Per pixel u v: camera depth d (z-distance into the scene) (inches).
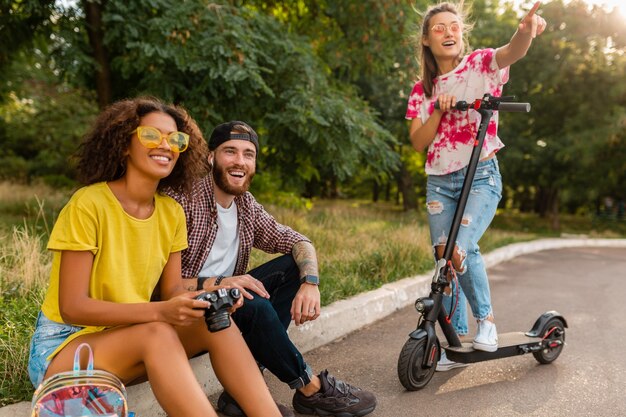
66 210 76.8
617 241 552.1
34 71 469.1
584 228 794.2
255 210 109.4
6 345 104.3
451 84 120.8
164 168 81.0
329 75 374.3
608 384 120.3
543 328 128.2
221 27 250.7
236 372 81.2
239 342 82.7
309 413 101.8
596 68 645.3
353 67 379.6
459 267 116.8
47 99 689.0
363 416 101.6
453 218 118.0
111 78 305.3
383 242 257.8
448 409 106.1
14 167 681.0
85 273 76.3
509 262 345.7
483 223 120.5
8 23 298.0
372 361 134.0
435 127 121.3
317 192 504.4
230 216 105.4
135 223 81.1
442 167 122.7
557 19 643.5
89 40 291.1
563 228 780.0
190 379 72.9
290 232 111.1
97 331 78.3
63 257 76.5
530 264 340.5
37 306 134.0
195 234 98.8
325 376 100.2
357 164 342.3
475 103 112.0
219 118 269.3
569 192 673.6
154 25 241.9
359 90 403.5
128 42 247.4
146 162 79.7
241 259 108.7
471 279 118.0
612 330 167.9
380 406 107.2
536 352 129.3
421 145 125.3
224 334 82.2
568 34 639.8
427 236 292.5
